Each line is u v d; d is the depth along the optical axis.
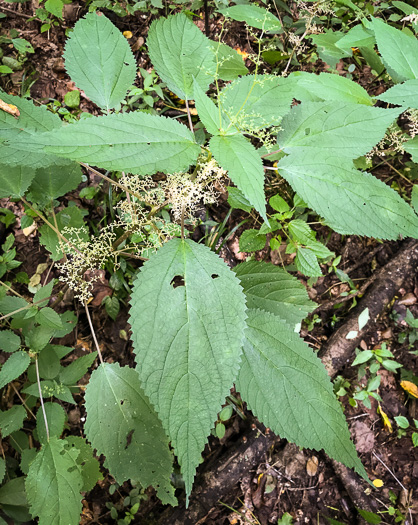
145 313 0.24
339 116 0.27
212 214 0.60
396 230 0.25
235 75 0.42
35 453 0.42
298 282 0.40
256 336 0.31
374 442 0.57
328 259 0.61
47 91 0.63
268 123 0.28
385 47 0.32
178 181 0.29
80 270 0.38
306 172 0.27
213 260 0.26
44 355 0.40
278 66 0.67
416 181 0.63
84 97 0.62
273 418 0.30
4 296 0.42
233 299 0.25
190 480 0.22
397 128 0.49
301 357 0.31
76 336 0.55
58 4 0.55
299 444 0.30
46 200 0.41
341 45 0.41
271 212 0.61
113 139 0.21
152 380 0.23
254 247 0.50
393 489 0.55
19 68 0.63
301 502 0.54
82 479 0.35
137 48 0.66
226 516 0.53
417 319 0.60
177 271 0.25
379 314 0.60
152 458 0.35
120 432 0.35
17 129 0.29
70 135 0.20
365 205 0.25
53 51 0.65
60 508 0.34
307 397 0.30
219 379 0.23
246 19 0.39
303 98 0.32
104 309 0.56
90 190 0.57
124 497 0.51
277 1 0.66
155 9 0.66
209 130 0.23
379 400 0.56
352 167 0.26
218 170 0.27
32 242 0.56
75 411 0.53
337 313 0.62
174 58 0.31
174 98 0.64
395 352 0.61
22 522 0.45
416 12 0.53
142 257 0.40
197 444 0.22
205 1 0.57
